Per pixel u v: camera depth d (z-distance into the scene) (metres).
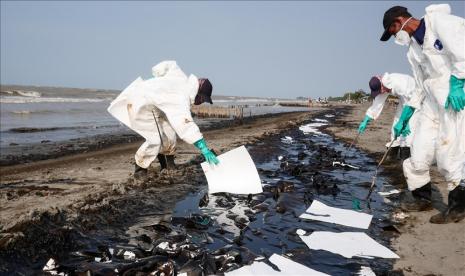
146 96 5.73
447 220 4.29
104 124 23.47
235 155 5.54
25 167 9.41
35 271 3.21
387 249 3.61
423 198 4.91
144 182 6.03
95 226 4.21
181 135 5.53
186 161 8.58
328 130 17.20
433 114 4.55
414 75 4.72
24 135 16.98
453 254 3.50
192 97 5.83
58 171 8.52
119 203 4.85
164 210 4.89
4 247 3.36
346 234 3.98
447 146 4.16
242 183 5.54
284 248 3.66
